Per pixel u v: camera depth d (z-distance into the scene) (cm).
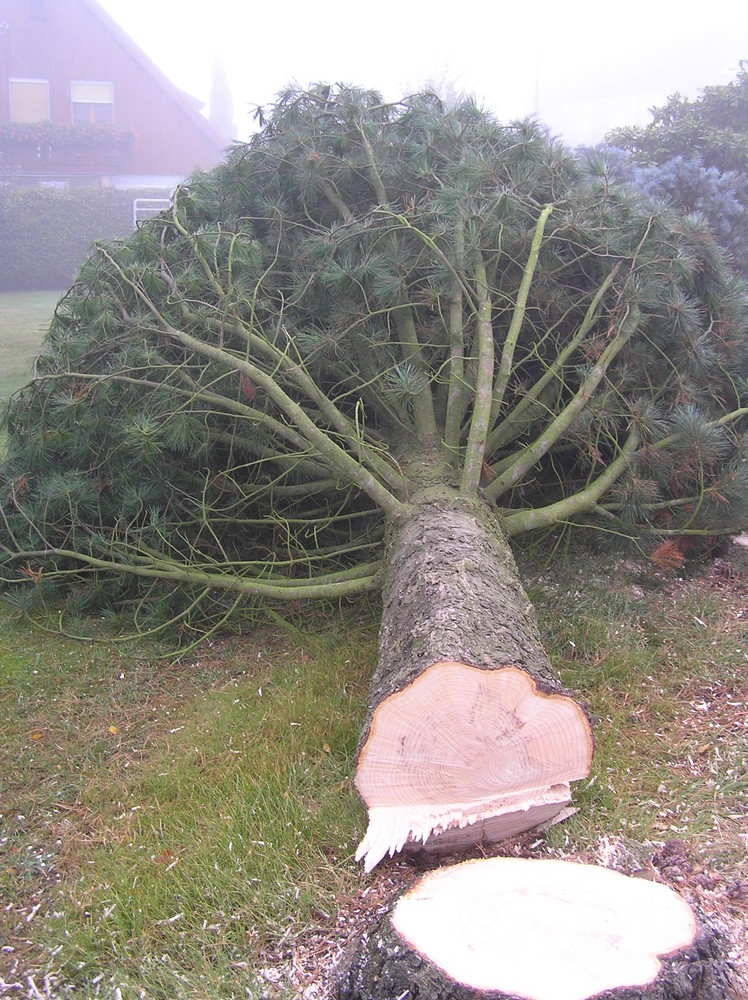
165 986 212
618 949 186
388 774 244
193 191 463
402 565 320
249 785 282
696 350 405
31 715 350
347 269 384
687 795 267
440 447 400
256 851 251
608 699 320
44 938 231
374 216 416
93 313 420
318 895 234
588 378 384
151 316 409
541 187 441
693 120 809
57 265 1717
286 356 374
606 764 280
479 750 241
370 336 406
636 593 406
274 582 398
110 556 430
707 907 221
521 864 221
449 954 186
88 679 378
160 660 396
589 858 238
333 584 372
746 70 847
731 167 788
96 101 2233
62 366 443
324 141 452
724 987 187
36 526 434
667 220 425
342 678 347
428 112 454
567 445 421
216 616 421
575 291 447
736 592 416
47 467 450
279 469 452
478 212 391
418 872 240
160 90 2241
